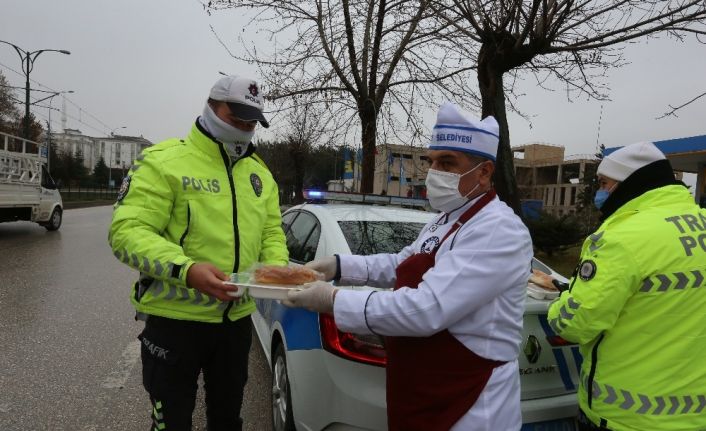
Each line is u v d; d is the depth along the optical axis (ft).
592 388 5.87
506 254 4.79
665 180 6.04
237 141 6.44
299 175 60.29
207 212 6.23
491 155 5.24
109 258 30.45
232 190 6.50
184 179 6.11
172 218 6.20
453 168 5.28
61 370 12.40
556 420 7.27
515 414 5.08
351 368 7.07
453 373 4.86
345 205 12.07
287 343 8.55
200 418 10.41
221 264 6.31
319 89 23.97
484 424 4.76
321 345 7.52
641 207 5.98
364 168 23.99
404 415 5.12
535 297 7.69
